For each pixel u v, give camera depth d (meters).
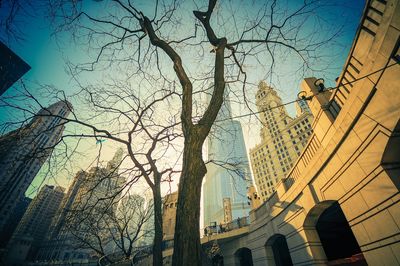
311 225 9.28
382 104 5.02
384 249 5.32
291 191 10.34
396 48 4.51
